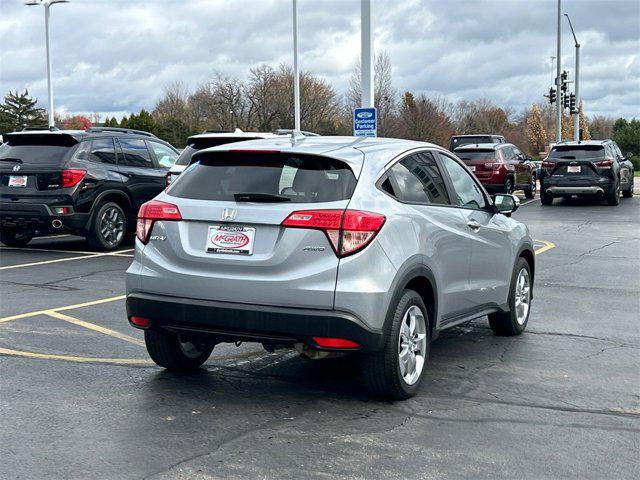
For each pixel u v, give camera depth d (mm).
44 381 5719
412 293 5352
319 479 4031
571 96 42156
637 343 7113
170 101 81625
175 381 5766
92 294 9234
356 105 52875
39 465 4176
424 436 4680
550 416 5074
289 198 5035
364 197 5055
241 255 5027
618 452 4469
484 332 7574
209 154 5473
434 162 6184
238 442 4543
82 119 86000
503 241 6953
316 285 4859
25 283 9977
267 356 6531
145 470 4125
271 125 64188
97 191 12945
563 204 24297
